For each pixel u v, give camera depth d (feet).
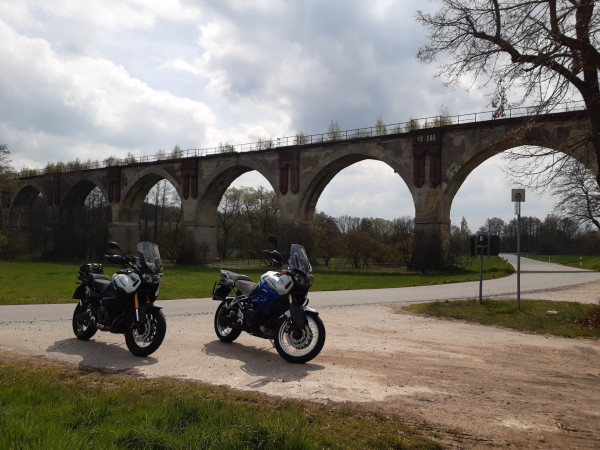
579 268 157.79
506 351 27.27
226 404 14.99
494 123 117.60
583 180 43.37
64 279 94.38
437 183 125.29
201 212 177.27
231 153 166.61
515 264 192.24
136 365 21.77
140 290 24.45
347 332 32.17
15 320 35.17
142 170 191.21
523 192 46.52
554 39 34.12
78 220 227.20
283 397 17.13
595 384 20.51
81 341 27.14
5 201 245.86
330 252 191.21
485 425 15.03
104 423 12.66
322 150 146.82
